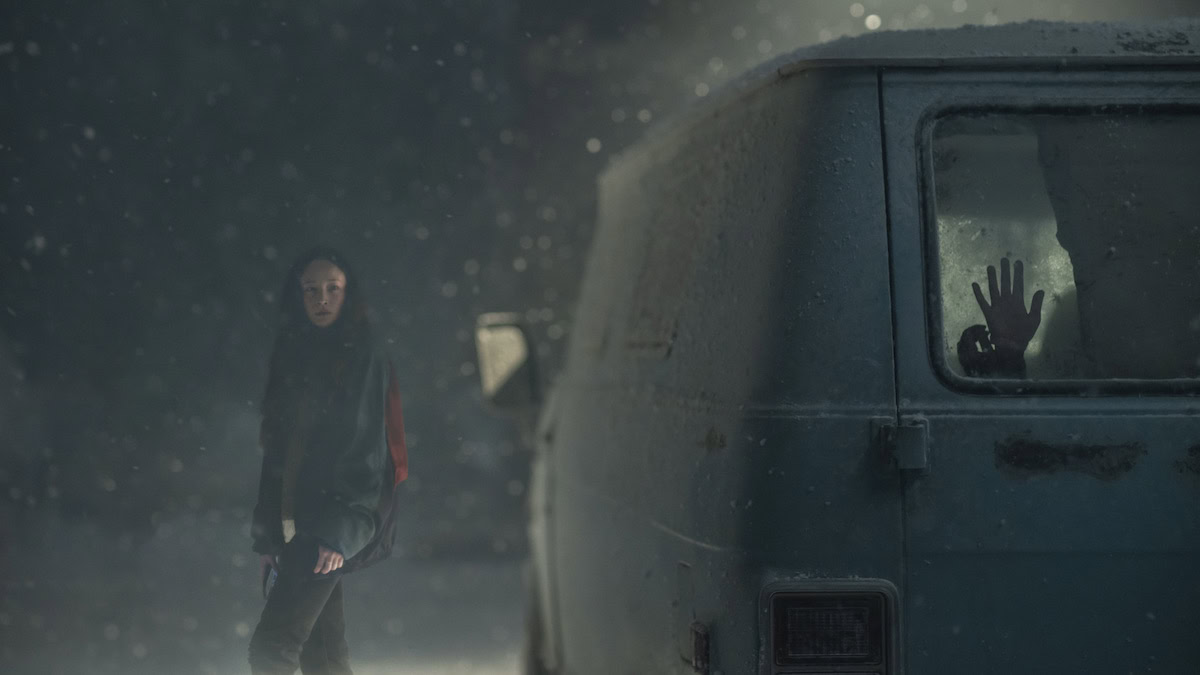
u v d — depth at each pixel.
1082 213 2.89
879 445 2.68
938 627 2.68
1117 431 2.73
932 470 2.70
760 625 2.67
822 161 2.84
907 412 2.72
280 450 3.72
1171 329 2.85
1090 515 2.70
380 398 3.76
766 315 2.81
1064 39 2.94
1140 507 2.71
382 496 3.84
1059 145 2.91
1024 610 2.69
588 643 4.06
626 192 4.64
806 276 2.79
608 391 4.03
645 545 3.31
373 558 3.82
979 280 2.85
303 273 3.75
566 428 4.75
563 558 4.59
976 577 2.69
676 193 3.74
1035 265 2.87
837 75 2.90
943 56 2.90
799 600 2.67
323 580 3.64
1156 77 2.92
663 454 3.22
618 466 3.68
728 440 2.81
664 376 3.35
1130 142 2.92
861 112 2.88
